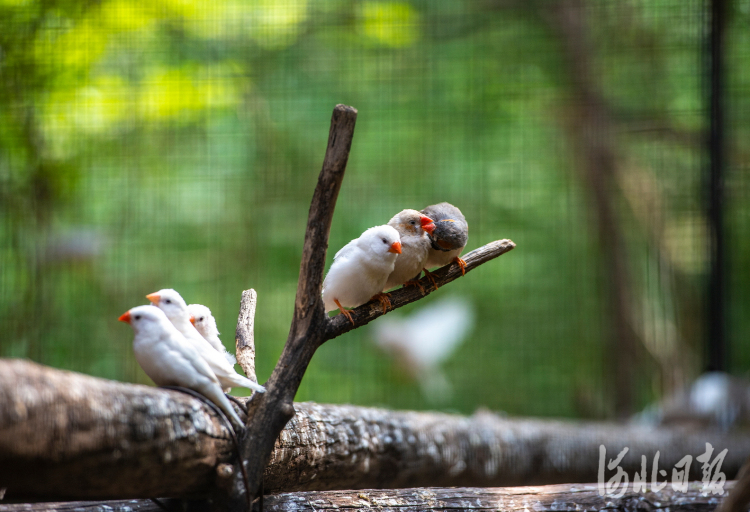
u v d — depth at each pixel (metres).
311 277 2.07
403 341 6.90
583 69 7.98
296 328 2.12
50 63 6.23
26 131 6.00
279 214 8.23
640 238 8.62
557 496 2.55
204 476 1.81
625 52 7.91
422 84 8.62
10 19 6.00
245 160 8.23
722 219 5.45
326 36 8.57
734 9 6.46
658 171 8.15
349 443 2.72
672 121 7.73
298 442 2.34
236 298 7.92
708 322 5.59
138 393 1.66
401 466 3.23
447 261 2.82
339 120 1.97
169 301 1.98
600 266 7.91
